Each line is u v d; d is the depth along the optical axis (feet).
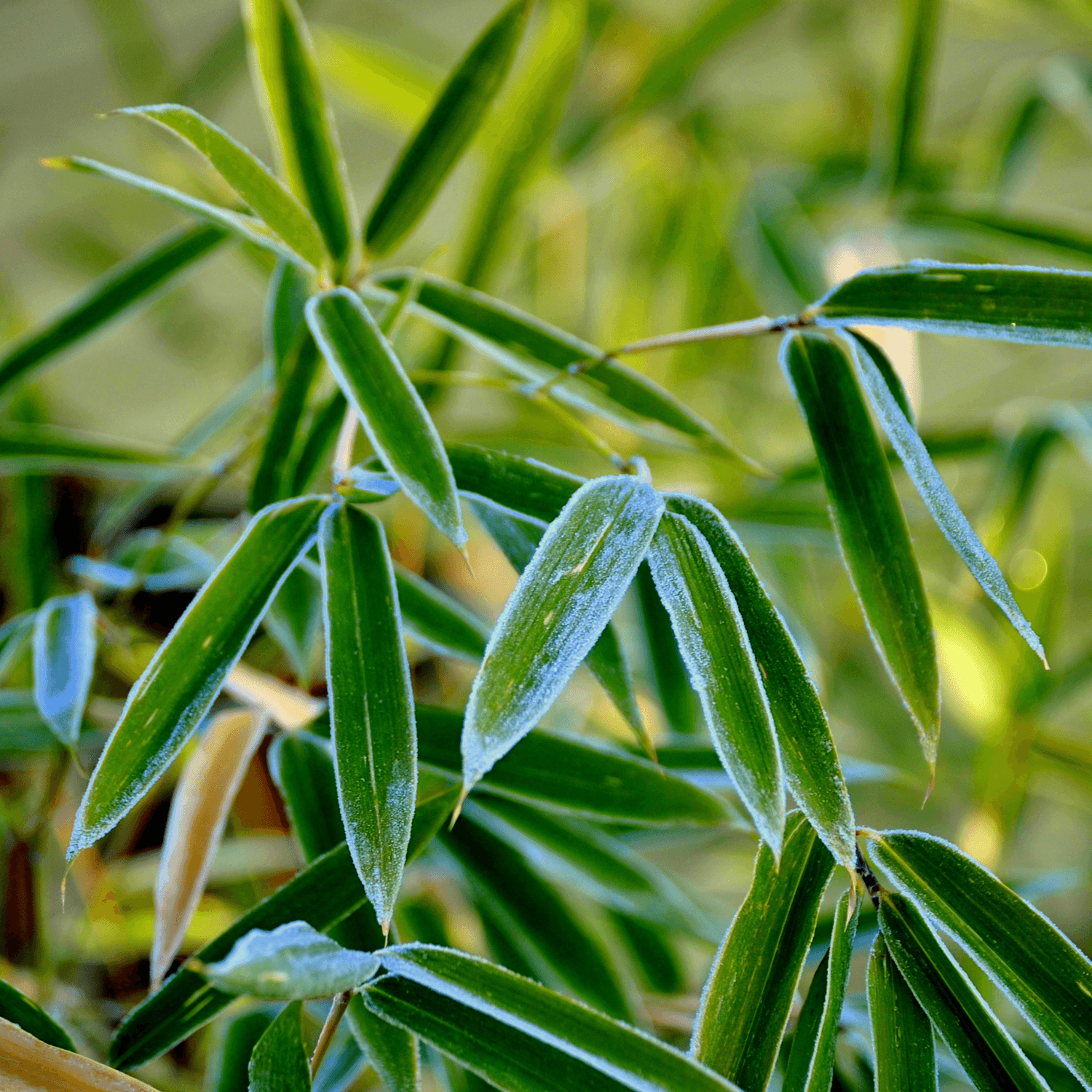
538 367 3.91
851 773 4.03
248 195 3.63
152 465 4.13
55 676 3.82
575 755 3.75
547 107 4.61
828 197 6.90
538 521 3.60
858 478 3.62
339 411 3.89
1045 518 5.51
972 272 3.56
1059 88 5.80
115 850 4.79
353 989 3.52
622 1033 3.44
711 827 3.74
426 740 3.76
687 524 3.52
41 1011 3.61
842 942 3.50
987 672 5.54
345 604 3.55
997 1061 3.49
